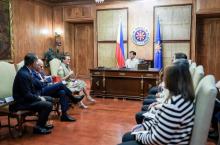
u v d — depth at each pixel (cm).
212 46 728
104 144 296
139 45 754
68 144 297
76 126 366
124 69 558
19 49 710
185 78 149
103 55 805
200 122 139
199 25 736
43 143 300
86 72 888
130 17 756
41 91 385
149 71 527
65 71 499
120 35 728
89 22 855
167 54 730
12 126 340
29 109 326
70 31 880
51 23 860
